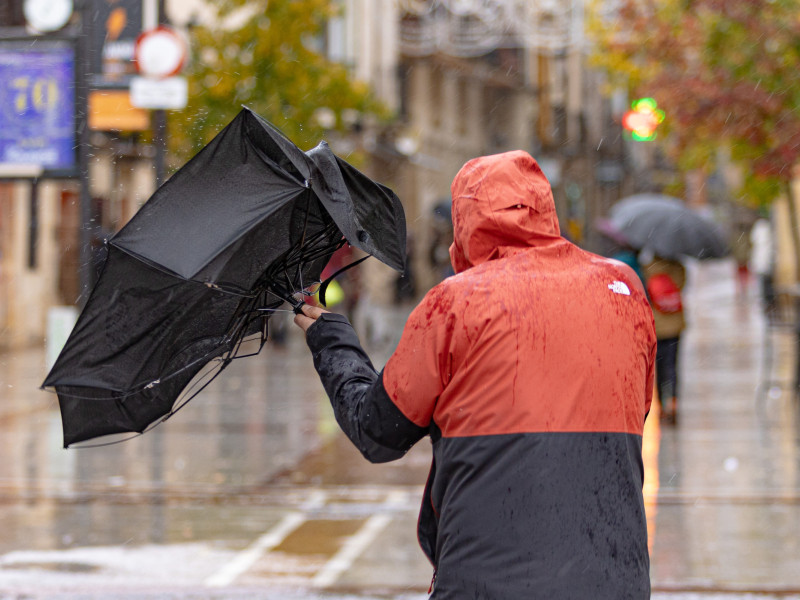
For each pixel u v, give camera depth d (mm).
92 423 4938
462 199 4660
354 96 37938
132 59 17578
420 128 67188
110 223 38906
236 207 4637
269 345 36469
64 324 15672
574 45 43094
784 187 29969
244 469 15195
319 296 5043
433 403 4379
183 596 9422
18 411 21172
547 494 4164
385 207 5137
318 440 17609
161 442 17422
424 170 67375
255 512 12617
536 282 4410
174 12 36344
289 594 9484
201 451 16609
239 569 10281
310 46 50062
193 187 4703
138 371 4805
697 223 19312
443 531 4289
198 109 34375
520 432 4215
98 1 17375
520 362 4270
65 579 9945
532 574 4109
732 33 27719
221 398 23078
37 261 37469
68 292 39688
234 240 4531
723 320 44406
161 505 12969
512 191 4602
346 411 4582
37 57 15914
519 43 53625
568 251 4605
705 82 28312
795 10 26969
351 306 35406
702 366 27781
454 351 4320
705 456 15602
